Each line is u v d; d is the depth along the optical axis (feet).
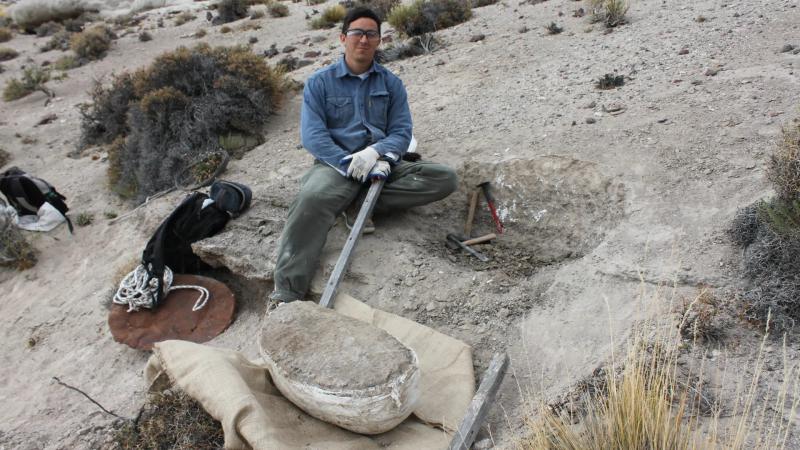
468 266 13.65
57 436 11.64
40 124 32.68
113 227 20.80
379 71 13.93
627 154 14.49
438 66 25.02
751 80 16.39
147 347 13.51
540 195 14.74
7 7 78.74
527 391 9.61
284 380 8.89
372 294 12.51
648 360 8.71
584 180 14.24
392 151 13.53
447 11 32.40
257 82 24.27
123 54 45.16
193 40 45.47
